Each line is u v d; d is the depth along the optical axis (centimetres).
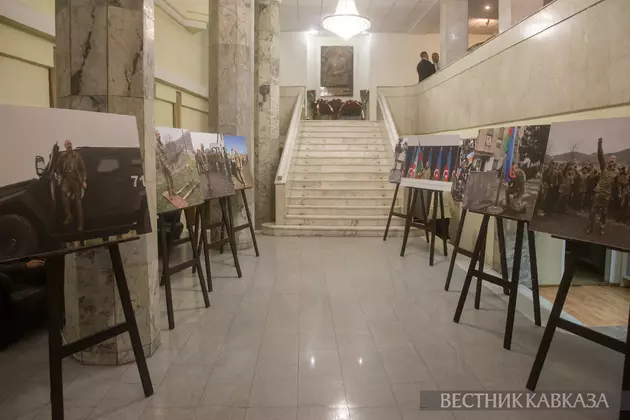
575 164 338
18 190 254
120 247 380
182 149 515
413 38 1834
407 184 808
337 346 425
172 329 464
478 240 473
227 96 814
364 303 548
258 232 1033
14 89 494
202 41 1183
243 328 468
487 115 864
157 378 362
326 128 1462
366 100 1811
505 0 944
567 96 591
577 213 328
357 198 1095
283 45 1836
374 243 916
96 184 298
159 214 462
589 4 540
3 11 450
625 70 479
